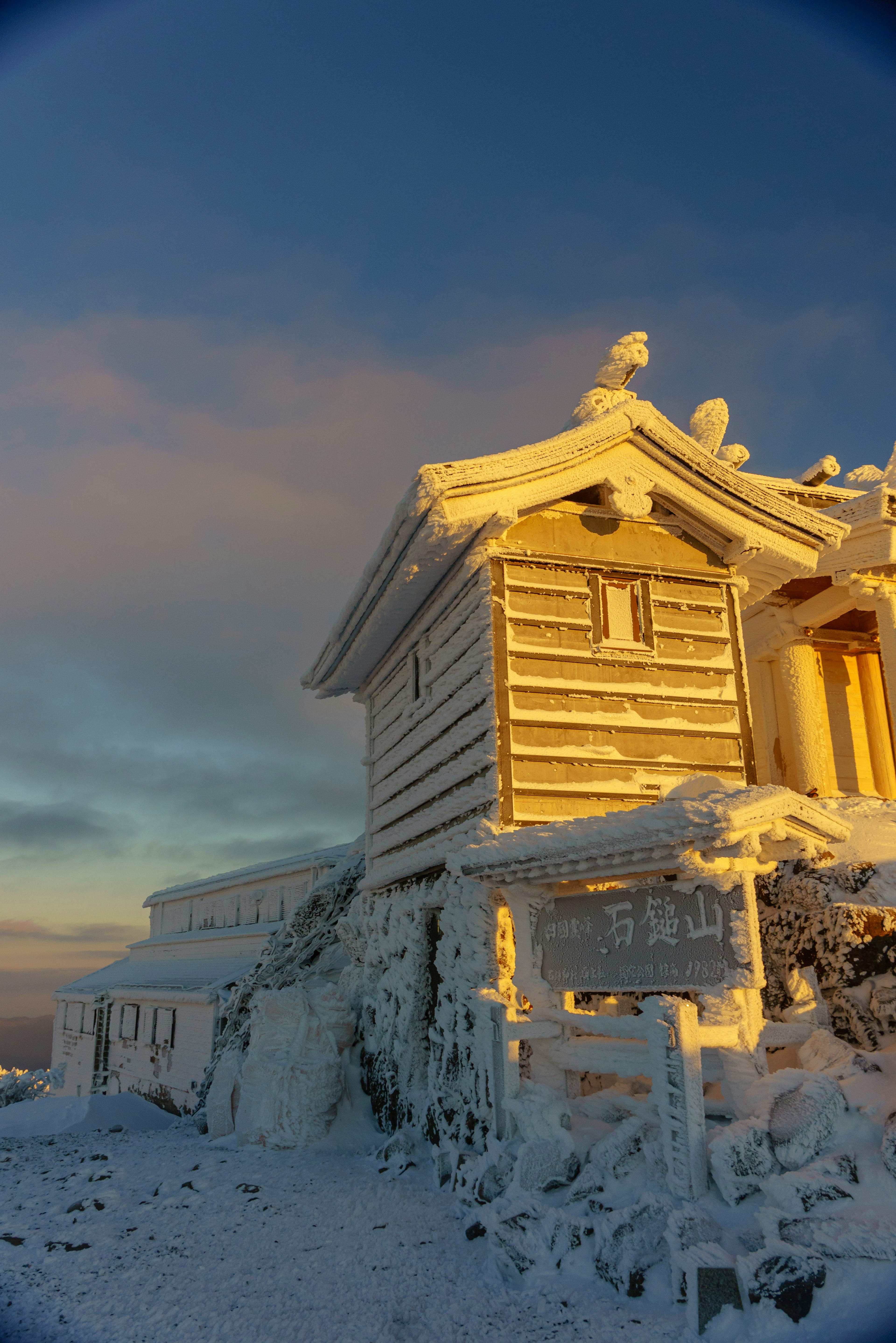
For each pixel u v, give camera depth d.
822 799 10.99
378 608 11.47
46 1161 9.60
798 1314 4.09
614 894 6.56
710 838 5.53
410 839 11.47
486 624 9.09
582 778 8.91
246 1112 10.29
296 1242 6.17
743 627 15.64
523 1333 4.48
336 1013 11.41
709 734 9.56
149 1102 15.12
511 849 7.24
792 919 8.36
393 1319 4.78
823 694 15.06
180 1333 4.70
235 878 27.31
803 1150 5.00
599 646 9.34
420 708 11.20
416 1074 9.96
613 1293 4.83
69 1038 32.41
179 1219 6.83
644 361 9.79
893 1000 7.21
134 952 35.38
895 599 12.77
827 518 10.16
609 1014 8.45
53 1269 5.75
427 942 10.36
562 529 9.66
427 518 9.02
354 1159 9.16
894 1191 4.59
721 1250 4.52
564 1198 5.79
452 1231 6.25
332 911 16.44
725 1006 5.57
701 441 11.37
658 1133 5.73
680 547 10.12
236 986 19.78
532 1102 6.54
